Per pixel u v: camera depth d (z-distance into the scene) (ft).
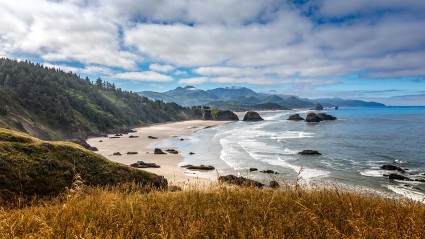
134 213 20.75
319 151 195.52
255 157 171.83
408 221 18.71
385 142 240.12
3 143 57.88
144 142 264.93
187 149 213.46
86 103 448.65
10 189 49.16
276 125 458.91
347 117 643.04
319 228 17.19
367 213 21.18
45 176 55.77
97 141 283.38
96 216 20.35
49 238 16.26
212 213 20.17
